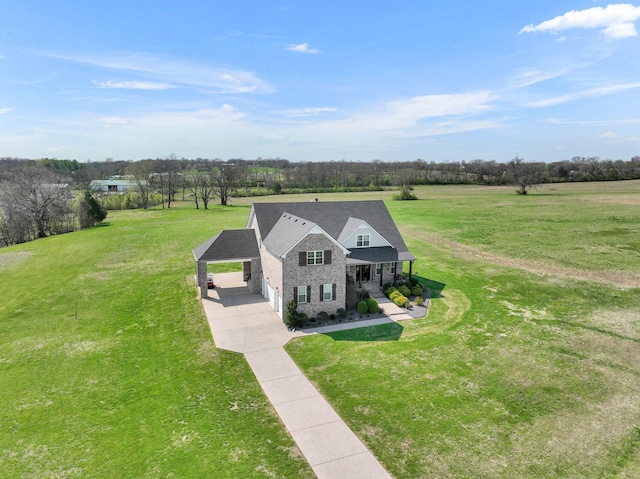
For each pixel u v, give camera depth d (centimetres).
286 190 14225
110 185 14912
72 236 6638
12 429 1762
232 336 2675
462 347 2481
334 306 2986
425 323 2867
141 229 7056
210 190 11894
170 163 12925
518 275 4047
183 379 2150
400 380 2105
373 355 2386
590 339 2589
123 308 3297
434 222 7362
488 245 5456
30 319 3136
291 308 2802
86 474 1476
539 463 1511
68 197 8062
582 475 1452
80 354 2495
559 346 2489
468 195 12300
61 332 2856
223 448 1602
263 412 1842
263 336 2670
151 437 1680
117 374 2236
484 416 1798
